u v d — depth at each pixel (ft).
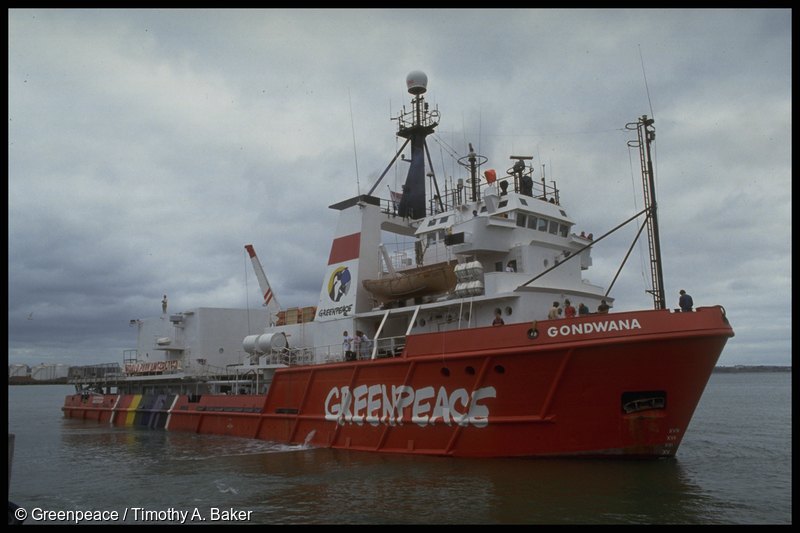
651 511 48.73
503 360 63.87
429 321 82.33
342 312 90.58
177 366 116.26
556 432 62.75
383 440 73.41
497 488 55.01
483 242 75.41
